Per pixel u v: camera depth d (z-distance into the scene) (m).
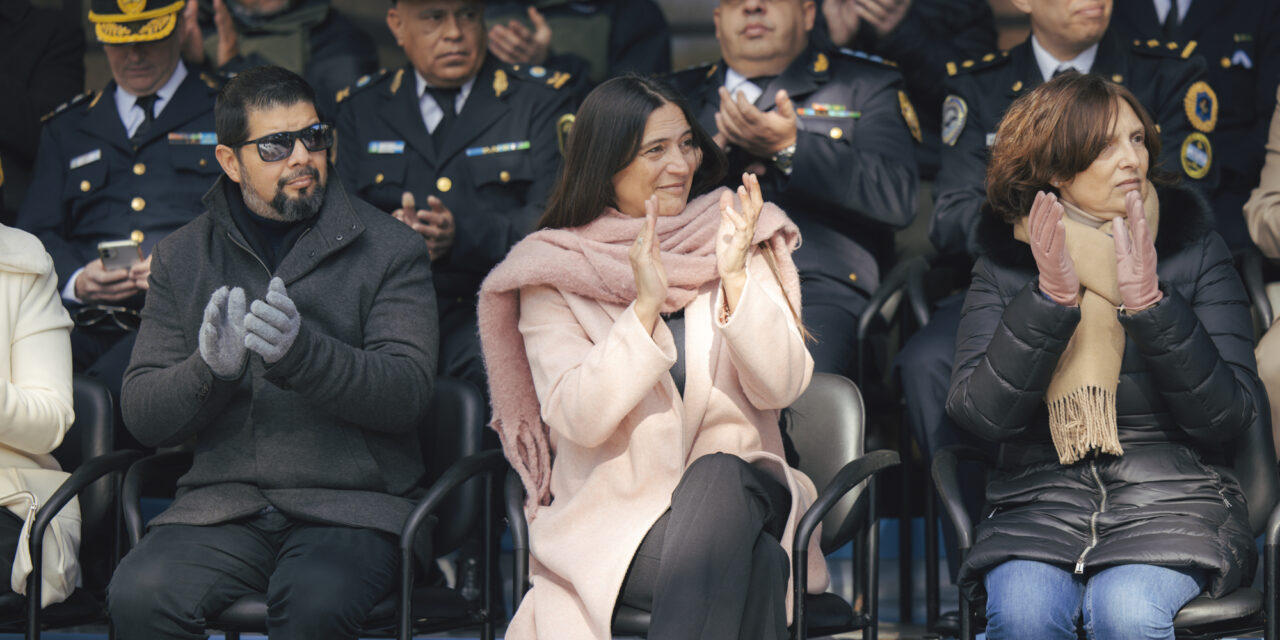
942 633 13.66
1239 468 12.80
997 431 12.51
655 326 12.17
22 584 12.95
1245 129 18.41
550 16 23.81
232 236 13.55
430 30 18.86
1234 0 18.78
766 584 11.44
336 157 19.44
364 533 12.78
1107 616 11.30
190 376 12.70
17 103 20.78
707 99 18.86
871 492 13.02
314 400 12.59
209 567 12.54
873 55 20.77
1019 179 13.07
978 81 17.88
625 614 11.84
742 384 12.55
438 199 17.44
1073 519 12.16
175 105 19.00
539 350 12.87
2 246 14.12
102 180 18.73
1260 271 16.09
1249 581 12.05
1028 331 12.06
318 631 11.89
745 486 11.58
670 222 13.18
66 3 23.72
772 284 13.02
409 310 13.59
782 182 17.44
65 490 12.99
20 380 14.00
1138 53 17.67
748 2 18.30
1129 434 12.67
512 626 12.32
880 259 18.25
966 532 12.27
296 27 23.27
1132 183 12.75
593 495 12.40
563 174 13.52
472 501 13.50
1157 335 11.86
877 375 17.77
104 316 17.45
